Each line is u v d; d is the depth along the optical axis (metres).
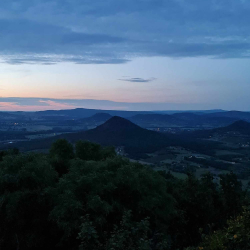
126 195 9.65
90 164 10.36
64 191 8.41
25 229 8.48
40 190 8.84
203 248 6.38
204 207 12.43
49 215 7.95
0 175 8.98
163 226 10.56
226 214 13.47
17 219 8.20
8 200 8.29
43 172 9.59
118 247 6.07
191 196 12.80
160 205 10.49
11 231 8.31
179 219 11.79
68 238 8.12
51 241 8.88
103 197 9.09
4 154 14.98
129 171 9.98
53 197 8.52
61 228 8.02
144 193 10.03
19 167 9.80
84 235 6.20
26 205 8.30
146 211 10.12
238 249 5.93
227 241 6.04
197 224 12.41
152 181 10.74
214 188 14.84
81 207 7.84
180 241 11.84
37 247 8.73
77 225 7.62
